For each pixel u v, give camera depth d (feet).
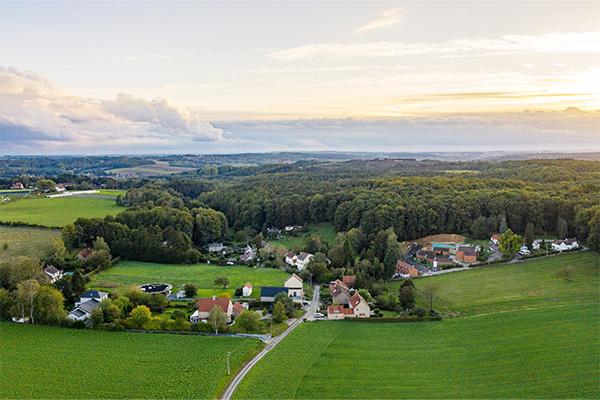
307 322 319.27
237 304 340.18
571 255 448.65
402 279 424.05
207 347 271.69
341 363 250.98
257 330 301.02
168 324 301.22
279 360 255.91
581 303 327.06
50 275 399.03
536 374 230.68
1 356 257.14
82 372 239.50
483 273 422.82
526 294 360.28
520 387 219.82
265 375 238.07
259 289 400.06
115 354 261.44
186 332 296.71
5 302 311.88
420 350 266.57
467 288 386.93
